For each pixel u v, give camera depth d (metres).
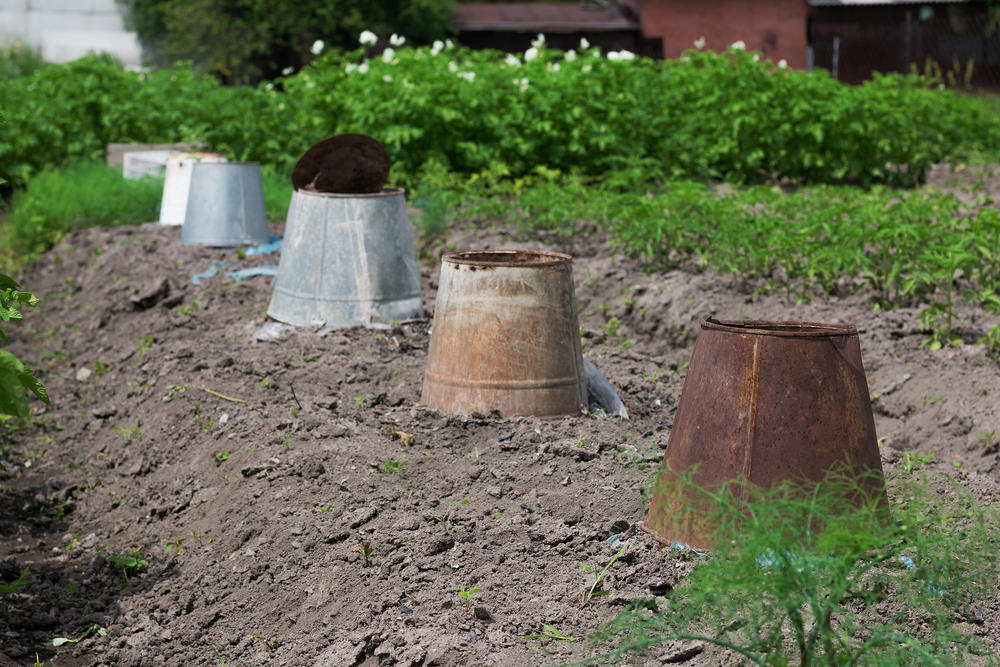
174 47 23.86
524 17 29.19
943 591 3.37
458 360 5.23
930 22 27.66
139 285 8.20
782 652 3.11
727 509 3.35
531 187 11.19
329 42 25.02
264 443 5.13
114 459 5.75
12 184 12.48
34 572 4.66
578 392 5.31
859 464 3.70
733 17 27.52
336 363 6.00
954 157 13.79
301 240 6.54
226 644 3.93
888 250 7.27
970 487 4.45
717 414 3.76
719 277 7.74
